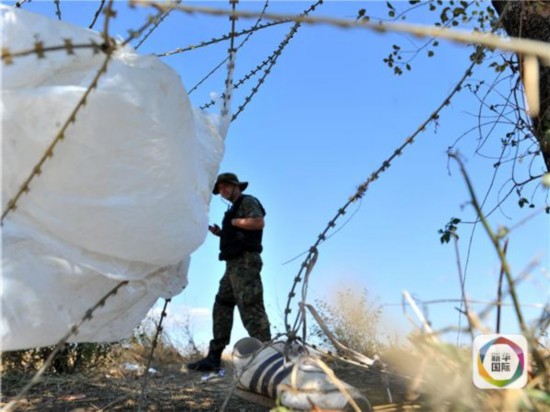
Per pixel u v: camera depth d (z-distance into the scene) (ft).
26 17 4.17
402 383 4.72
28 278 4.31
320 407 4.41
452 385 3.22
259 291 13.04
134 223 4.44
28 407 8.79
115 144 4.24
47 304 4.41
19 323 4.27
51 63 4.17
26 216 4.34
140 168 4.34
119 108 4.17
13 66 4.06
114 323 5.12
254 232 13.16
